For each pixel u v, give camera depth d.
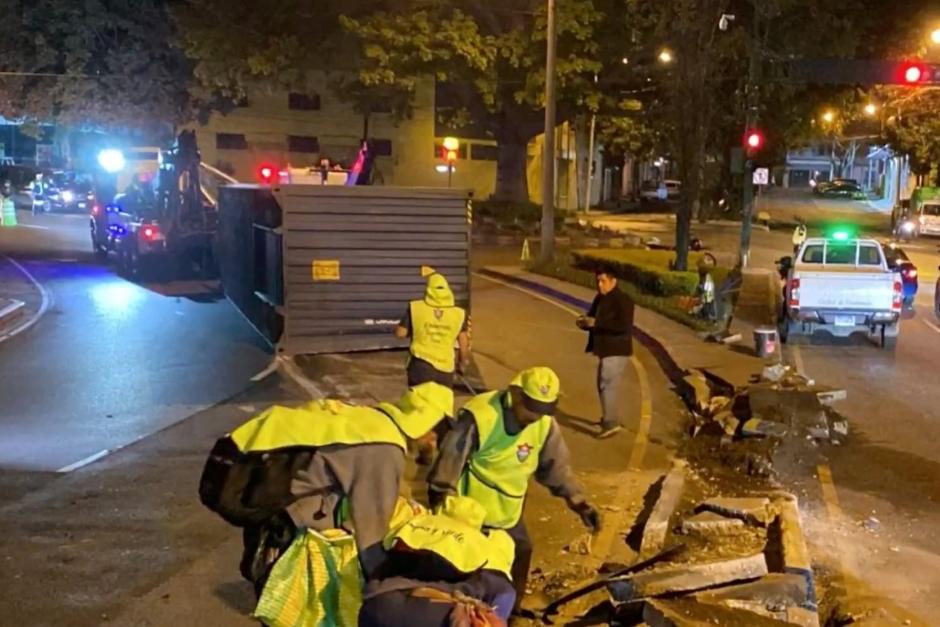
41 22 43.91
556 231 39.69
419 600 3.70
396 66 35.84
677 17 24.84
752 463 10.20
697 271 23.62
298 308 15.04
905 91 49.75
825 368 16.56
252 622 6.12
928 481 10.05
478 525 4.25
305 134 49.81
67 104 44.31
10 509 8.23
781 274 23.75
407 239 15.37
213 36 38.28
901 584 7.26
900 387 15.00
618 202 77.94
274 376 13.80
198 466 9.57
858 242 20.25
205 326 17.94
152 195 26.36
